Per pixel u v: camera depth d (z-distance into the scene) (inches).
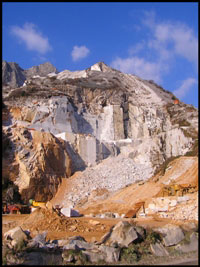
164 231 837.8
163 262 694.5
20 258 676.7
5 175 2174.0
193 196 1496.1
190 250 791.7
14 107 2792.8
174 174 2034.9
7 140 2335.1
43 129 2738.7
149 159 2847.0
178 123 3304.6
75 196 2236.7
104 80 4001.0
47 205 1316.4
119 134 3275.1
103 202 2044.8
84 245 767.1
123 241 770.2
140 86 4244.6
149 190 1958.7
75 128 2982.3
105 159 2842.0
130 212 1604.3
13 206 1702.8
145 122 3403.1
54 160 2428.6
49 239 917.8
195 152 2347.4
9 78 5935.0
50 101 2928.2
